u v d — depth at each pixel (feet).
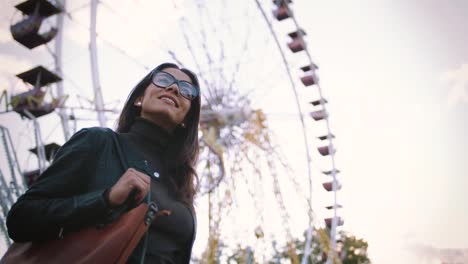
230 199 50.96
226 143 53.52
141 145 8.70
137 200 6.90
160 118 9.03
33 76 49.37
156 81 9.24
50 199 6.73
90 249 6.46
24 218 6.49
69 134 48.14
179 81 9.37
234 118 53.16
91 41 51.44
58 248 6.53
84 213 6.54
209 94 55.01
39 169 46.16
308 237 58.59
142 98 10.08
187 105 9.39
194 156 10.17
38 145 46.93
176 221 8.16
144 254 7.20
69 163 7.27
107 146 7.95
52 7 51.83
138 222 6.77
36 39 51.19
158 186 8.26
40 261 6.43
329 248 61.16
